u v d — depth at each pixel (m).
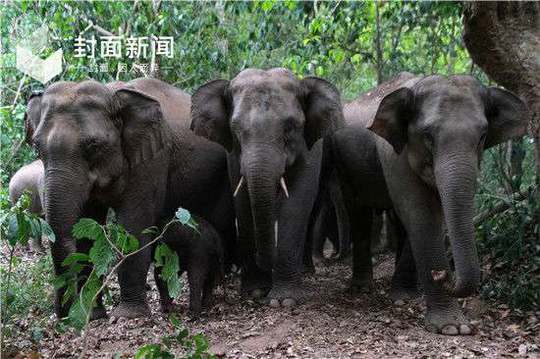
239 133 7.73
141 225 7.63
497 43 7.62
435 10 11.84
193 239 7.62
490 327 7.04
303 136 8.20
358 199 8.97
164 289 7.90
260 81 7.90
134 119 7.42
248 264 8.62
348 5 12.05
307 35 12.45
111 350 6.42
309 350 6.29
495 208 8.99
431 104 6.75
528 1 7.65
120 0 12.59
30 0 12.44
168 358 4.90
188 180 8.77
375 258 11.34
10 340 6.50
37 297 8.07
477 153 6.65
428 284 6.99
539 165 7.86
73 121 7.01
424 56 14.16
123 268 7.57
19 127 13.51
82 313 5.02
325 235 12.09
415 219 7.09
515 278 7.89
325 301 8.09
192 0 13.20
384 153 7.54
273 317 7.24
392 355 6.14
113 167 7.27
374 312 7.64
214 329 6.95
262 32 12.57
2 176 12.99
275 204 8.22
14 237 5.52
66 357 6.21
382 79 12.66
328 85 8.16
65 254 6.76
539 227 8.15
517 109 6.90
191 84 13.49
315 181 8.34
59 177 6.84
